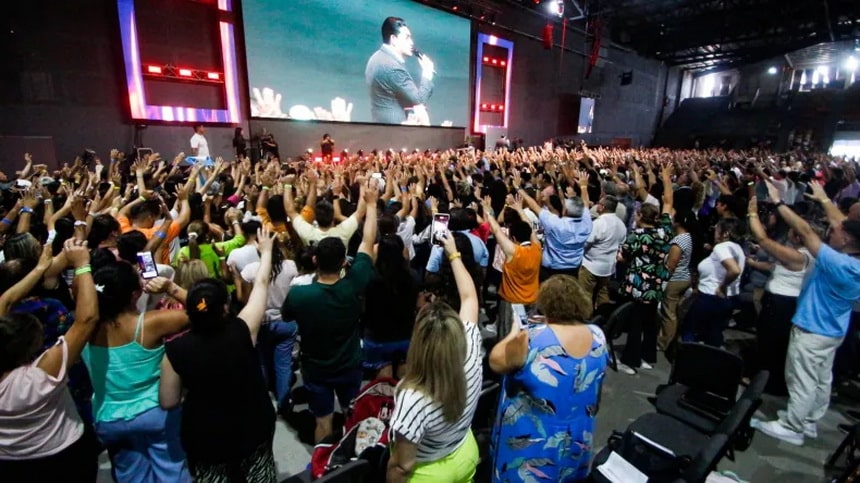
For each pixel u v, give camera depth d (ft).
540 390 6.01
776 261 11.69
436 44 57.93
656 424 8.75
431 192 19.60
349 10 48.39
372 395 7.76
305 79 45.85
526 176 28.25
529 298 11.84
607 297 15.20
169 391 6.14
